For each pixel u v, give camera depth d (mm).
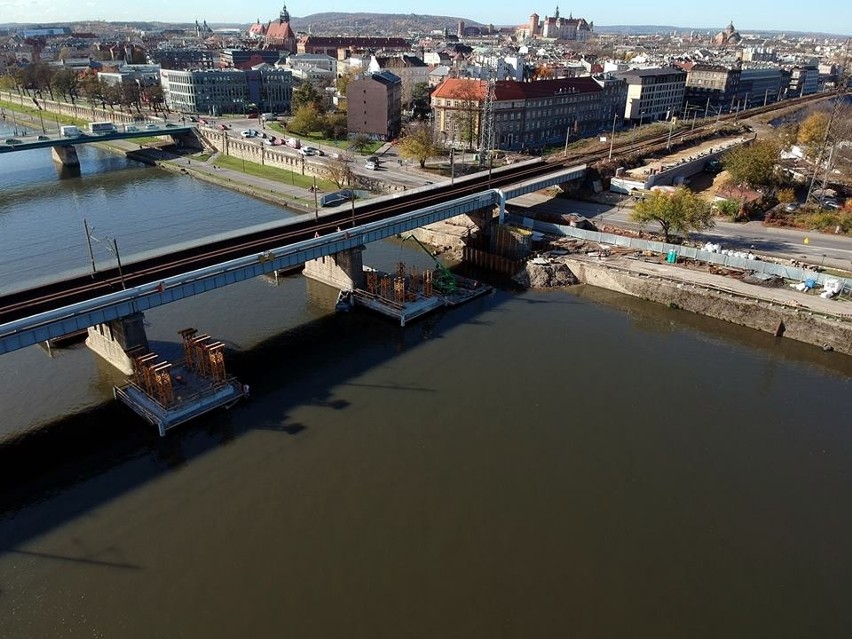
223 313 90375
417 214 96062
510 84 193375
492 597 45969
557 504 54906
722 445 63188
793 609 45656
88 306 62406
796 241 109312
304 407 68438
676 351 81875
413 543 50500
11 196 154375
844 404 70438
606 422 66438
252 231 89000
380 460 60000
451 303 94500
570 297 98750
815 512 54812
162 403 64875
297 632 42969
